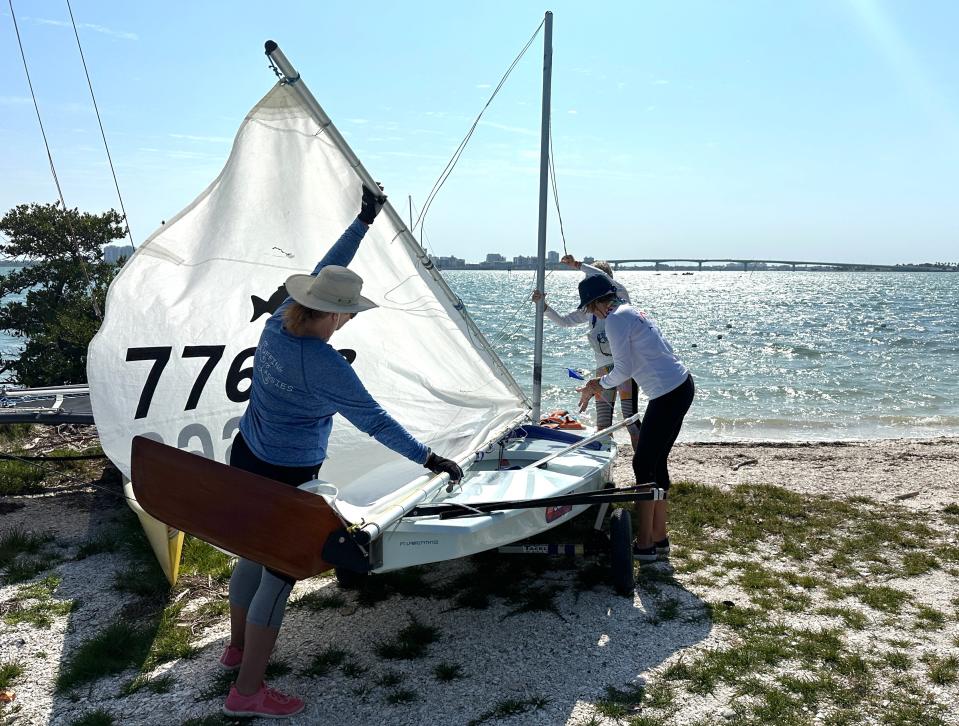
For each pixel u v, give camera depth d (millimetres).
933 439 10914
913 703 3305
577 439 5613
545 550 4441
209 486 3049
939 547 5363
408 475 4270
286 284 3016
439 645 3891
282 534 2979
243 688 3197
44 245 13602
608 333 4695
